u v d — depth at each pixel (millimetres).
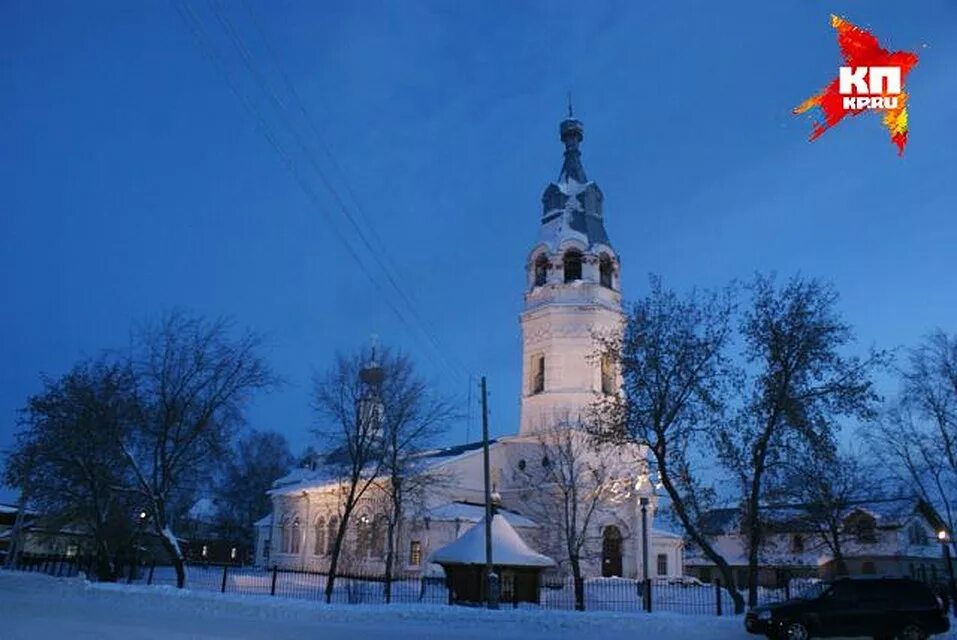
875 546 57812
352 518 57000
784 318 29672
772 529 36188
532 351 54375
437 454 61281
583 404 50969
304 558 63906
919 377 36844
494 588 27781
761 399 29562
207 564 66125
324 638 19328
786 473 34062
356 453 41625
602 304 53281
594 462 47938
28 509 54281
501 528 38406
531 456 52781
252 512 84500
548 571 47781
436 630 21828
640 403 30797
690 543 34438
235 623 22141
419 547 51062
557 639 20500
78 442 35375
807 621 20594
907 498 46875
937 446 36500
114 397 35875
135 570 41844
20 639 17375
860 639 21609
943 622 20750
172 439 35750
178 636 18750
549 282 54594
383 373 45281
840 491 46906
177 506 55219
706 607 34438
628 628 22969
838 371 29203
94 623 20828
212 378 36438
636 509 49500
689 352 30688
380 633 20703
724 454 29734
